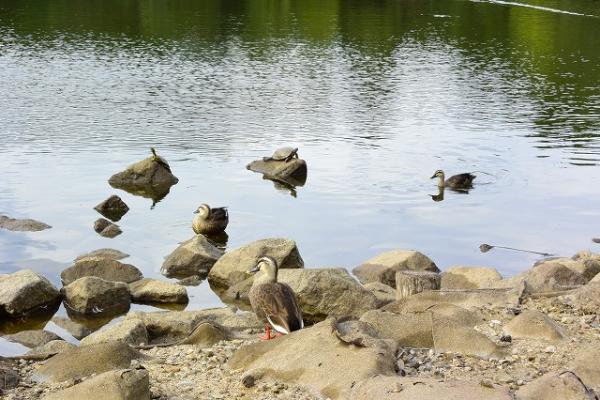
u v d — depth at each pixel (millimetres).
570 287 14969
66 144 31828
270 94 41156
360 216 24672
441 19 67750
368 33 60750
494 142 33125
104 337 14250
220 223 23047
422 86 43781
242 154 31234
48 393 10180
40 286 18000
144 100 39250
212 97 40188
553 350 11148
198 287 19484
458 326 11555
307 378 10023
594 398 9250
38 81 42719
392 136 33938
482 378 10188
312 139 33344
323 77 45625
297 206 25703
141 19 64625
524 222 24109
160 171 28109
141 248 21984
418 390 9078
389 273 19297
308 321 16734
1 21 61500
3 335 16547
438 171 27547
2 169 28609
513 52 54344
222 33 59250
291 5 74375
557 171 29359
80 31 58500
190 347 12336
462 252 21547
